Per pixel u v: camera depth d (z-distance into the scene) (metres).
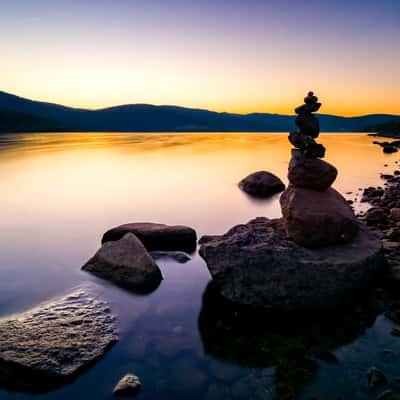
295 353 1.44
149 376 1.34
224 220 3.29
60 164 8.10
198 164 8.27
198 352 1.46
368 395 1.24
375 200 3.74
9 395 1.28
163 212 3.60
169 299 1.83
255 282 1.76
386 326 1.58
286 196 2.06
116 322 1.63
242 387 1.29
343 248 1.88
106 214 3.52
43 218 3.37
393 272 1.89
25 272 2.14
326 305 1.72
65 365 1.36
